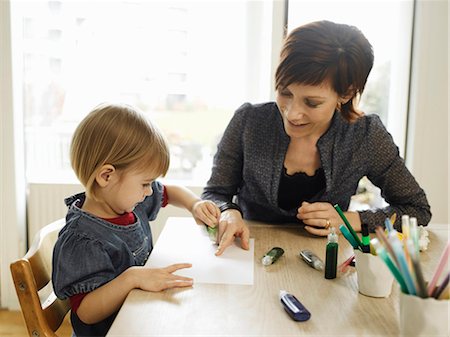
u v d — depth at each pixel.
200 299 0.79
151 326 0.69
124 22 2.12
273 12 1.95
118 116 0.97
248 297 0.80
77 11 2.10
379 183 1.29
